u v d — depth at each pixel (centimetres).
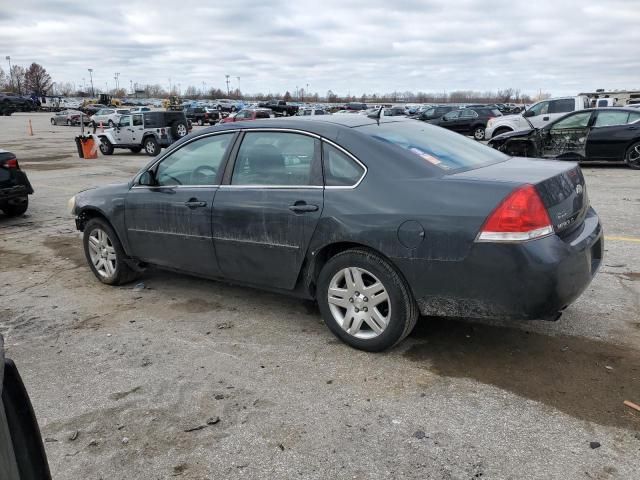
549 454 270
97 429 307
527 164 400
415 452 276
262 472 267
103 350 404
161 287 539
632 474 255
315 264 389
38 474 189
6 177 861
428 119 2941
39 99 9469
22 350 408
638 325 410
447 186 339
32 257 673
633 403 310
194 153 459
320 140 387
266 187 407
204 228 438
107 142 2216
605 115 1347
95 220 539
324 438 290
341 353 383
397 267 349
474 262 323
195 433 299
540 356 368
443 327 416
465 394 326
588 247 345
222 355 388
